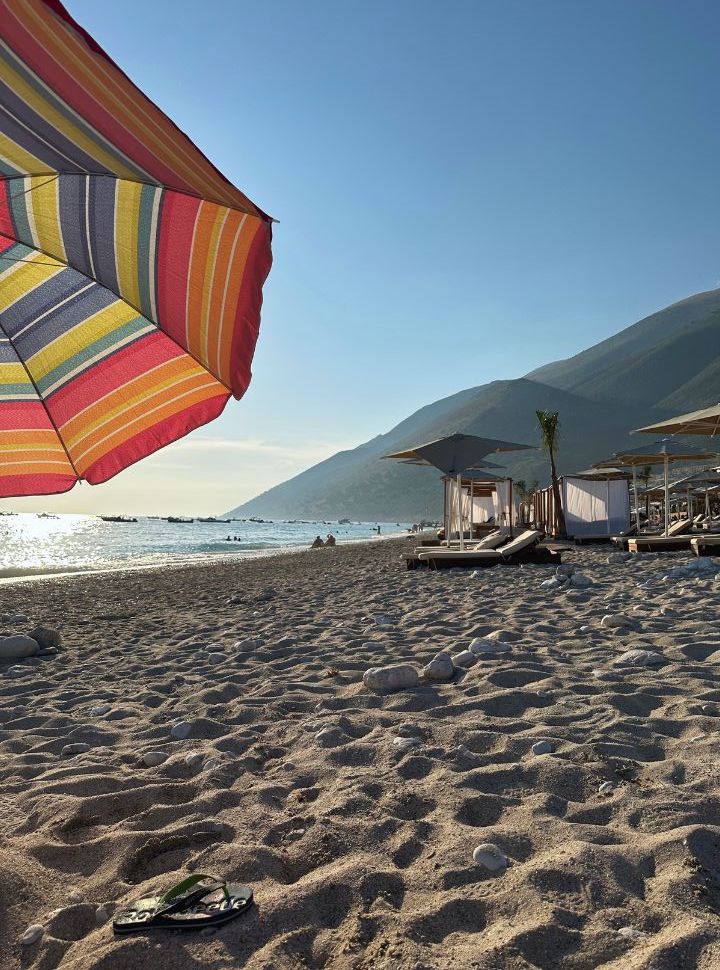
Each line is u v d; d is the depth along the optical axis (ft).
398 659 17.29
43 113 3.64
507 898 6.36
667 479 64.49
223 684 15.62
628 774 9.16
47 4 3.25
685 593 23.40
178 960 5.74
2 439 5.82
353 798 8.84
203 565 78.07
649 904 6.14
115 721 13.89
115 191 4.73
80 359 5.74
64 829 8.64
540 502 92.17
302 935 6.04
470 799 8.66
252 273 4.97
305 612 27.63
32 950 6.12
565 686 13.33
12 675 19.67
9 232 5.15
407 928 6.00
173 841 7.97
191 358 5.84
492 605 24.39
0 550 147.23
